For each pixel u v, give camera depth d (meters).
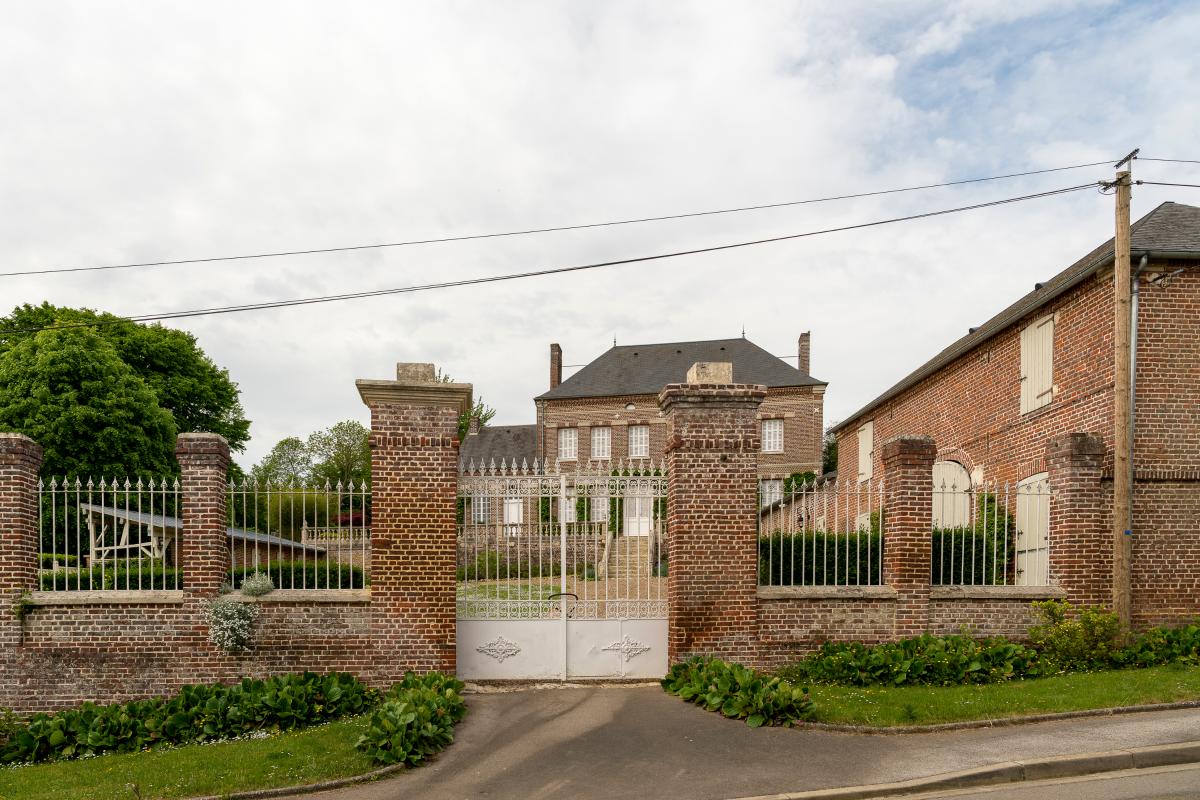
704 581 11.49
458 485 11.75
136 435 26.97
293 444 55.47
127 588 11.40
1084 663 11.30
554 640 11.64
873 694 10.26
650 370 43.25
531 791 7.85
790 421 39.81
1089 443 12.30
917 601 11.72
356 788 8.08
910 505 11.83
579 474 11.98
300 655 11.22
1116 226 12.35
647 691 11.12
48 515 19.23
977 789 7.53
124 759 9.16
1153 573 12.38
